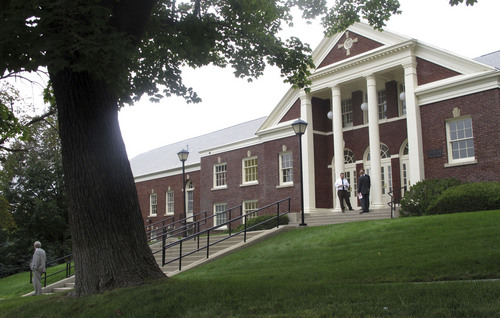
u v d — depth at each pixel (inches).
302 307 271.1
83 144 361.1
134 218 373.1
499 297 246.8
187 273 553.0
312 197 983.6
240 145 1207.6
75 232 361.7
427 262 391.2
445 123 790.5
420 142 810.8
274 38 518.0
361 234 579.8
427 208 716.0
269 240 674.2
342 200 900.0
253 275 444.8
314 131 1021.8
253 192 1156.5
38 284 633.6
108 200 360.2
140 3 361.7
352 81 936.3
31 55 293.6
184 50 472.1
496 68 738.8
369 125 884.6
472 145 761.0
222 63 548.4
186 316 279.9
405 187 813.2
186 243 804.6
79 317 308.3
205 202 1299.2
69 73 361.4
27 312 351.9
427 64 825.5
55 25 305.3
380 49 865.5
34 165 1355.8
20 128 645.3
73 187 361.7
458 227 514.6
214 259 622.2
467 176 753.6
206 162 1316.4
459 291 264.7
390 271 383.6
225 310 281.7
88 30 294.7
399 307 248.4
